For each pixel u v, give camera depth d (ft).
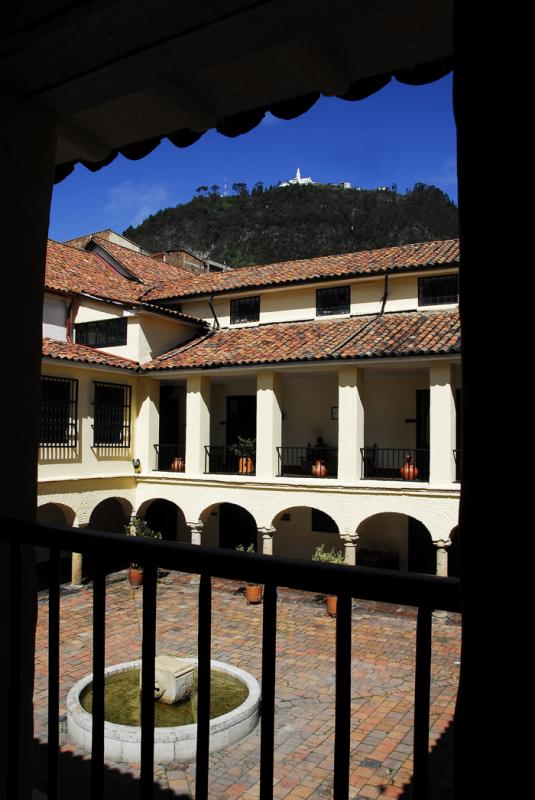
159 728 25.32
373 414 61.98
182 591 54.08
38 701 29.99
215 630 43.55
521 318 3.77
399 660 37.24
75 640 40.22
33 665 8.57
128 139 9.95
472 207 3.99
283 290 62.95
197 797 5.85
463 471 3.95
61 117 9.12
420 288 57.11
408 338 50.65
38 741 25.93
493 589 3.77
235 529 68.18
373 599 4.88
